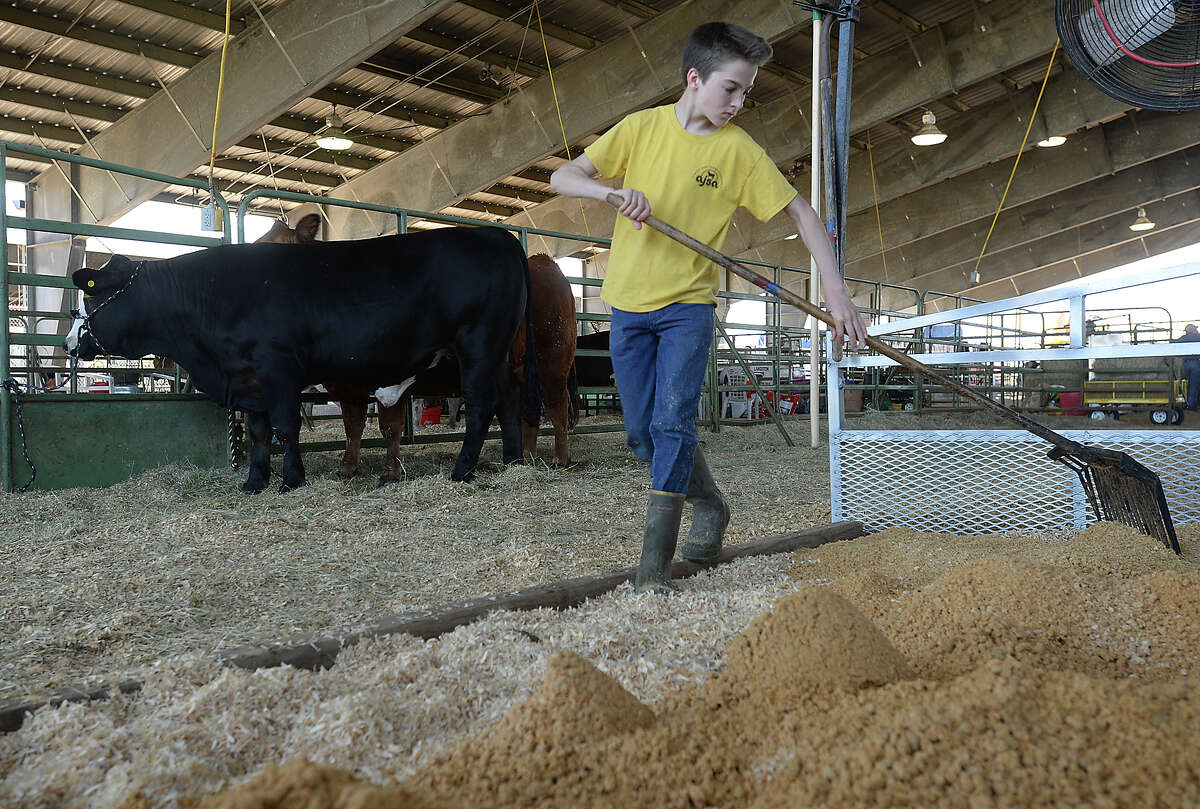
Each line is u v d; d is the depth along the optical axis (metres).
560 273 6.14
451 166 14.62
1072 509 2.97
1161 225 24.11
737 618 1.80
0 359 4.72
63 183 13.56
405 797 0.90
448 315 4.85
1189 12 3.76
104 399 5.04
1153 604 1.77
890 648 1.41
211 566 2.71
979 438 3.13
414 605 2.27
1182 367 11.66
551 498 4.33
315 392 5.27
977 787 0.96
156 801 1.06
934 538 2.97
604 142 2.22
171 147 12.00
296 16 10.40
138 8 10.29
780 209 2.20
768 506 3.95
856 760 1.03
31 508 4.07
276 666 1.59
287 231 6.21
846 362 3.39
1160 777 0.96
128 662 1.78
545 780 1.10
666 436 2.17
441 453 6.90
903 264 23.78
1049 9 12.63
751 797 1.06
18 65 11.16
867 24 13.14
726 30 2.06
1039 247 25.41
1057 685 1.16
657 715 1.34
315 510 3.88
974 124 17.12
